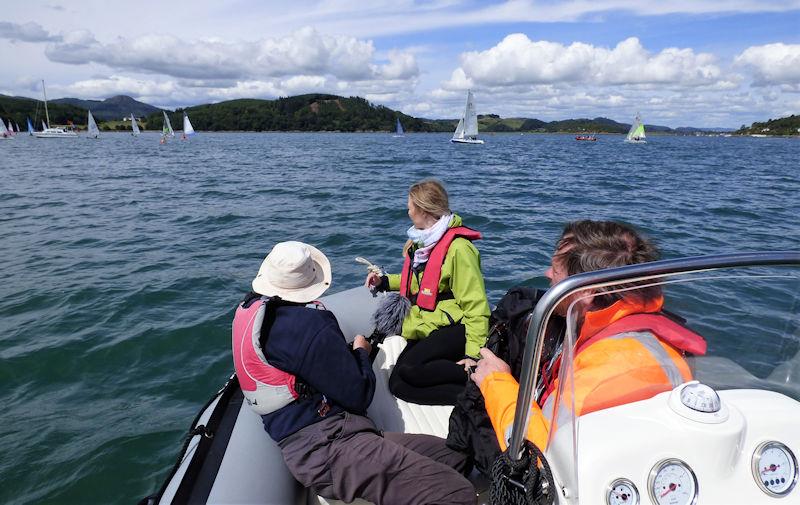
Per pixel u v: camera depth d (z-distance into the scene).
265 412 1.71
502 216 9.78
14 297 5.30
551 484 1.10
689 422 1.09
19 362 3.97
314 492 1.84
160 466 2.89
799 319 1.18
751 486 1.12
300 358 1.64
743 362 1.23
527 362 1.02
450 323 2.34
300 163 26.39
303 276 1.77
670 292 1.19
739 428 1.09
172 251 7.25
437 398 2.24
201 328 4.51
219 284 5.71
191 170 21.83
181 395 3.57
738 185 16.38
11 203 11.90
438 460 1.78
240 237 8.16
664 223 9.28
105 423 3.26
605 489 1.08
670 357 1.19
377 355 2.58
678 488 1.09
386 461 1.63
